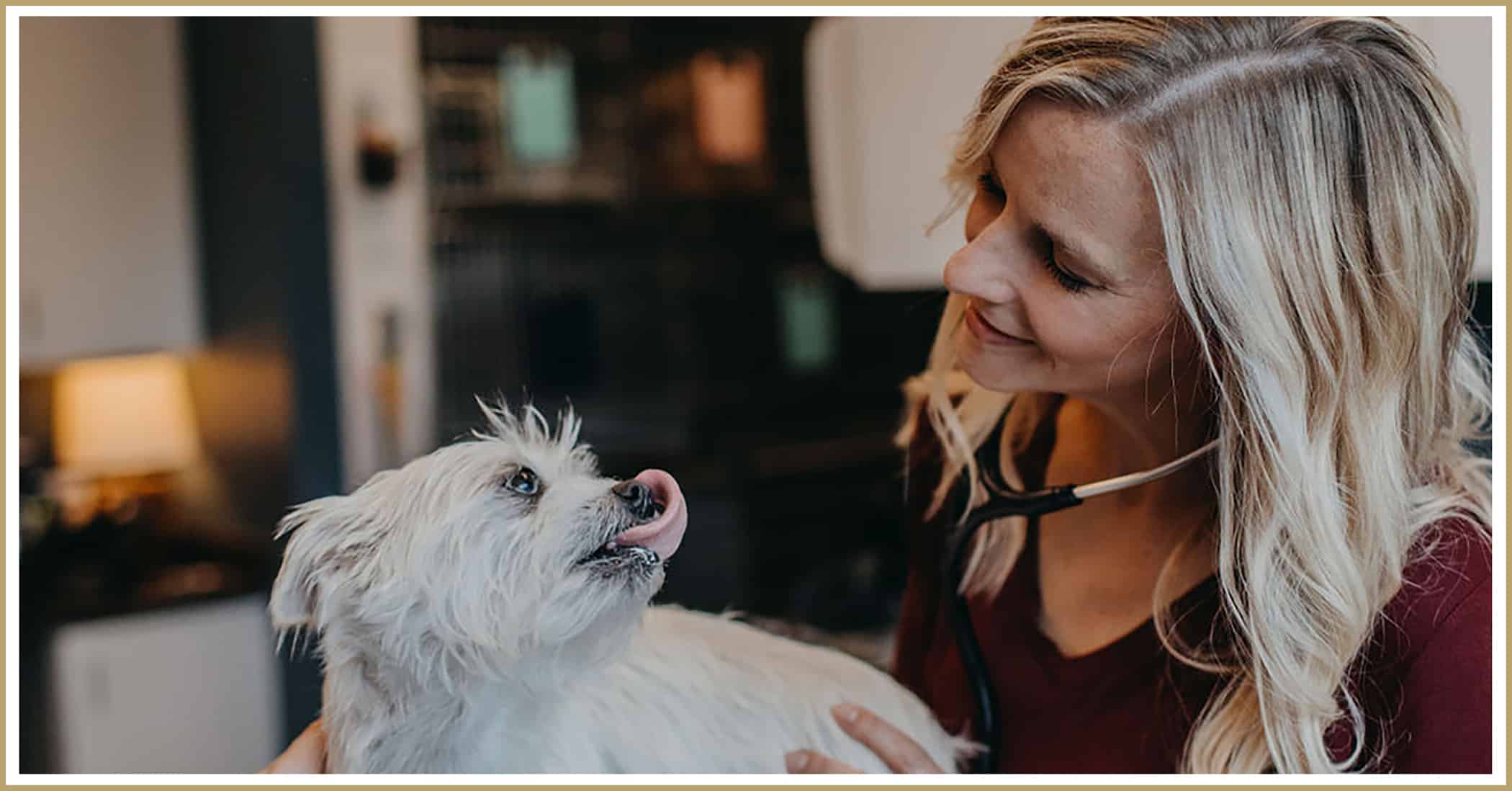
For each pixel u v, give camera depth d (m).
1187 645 0.92
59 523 2.77
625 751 0.87
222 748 2.56
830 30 1.19
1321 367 0.79
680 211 3.44
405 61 2.85
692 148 3.44
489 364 3.15
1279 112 0.76
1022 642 1.01
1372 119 0.78
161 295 2.85
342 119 2.75
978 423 1.05
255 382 2.62
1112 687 0.96
